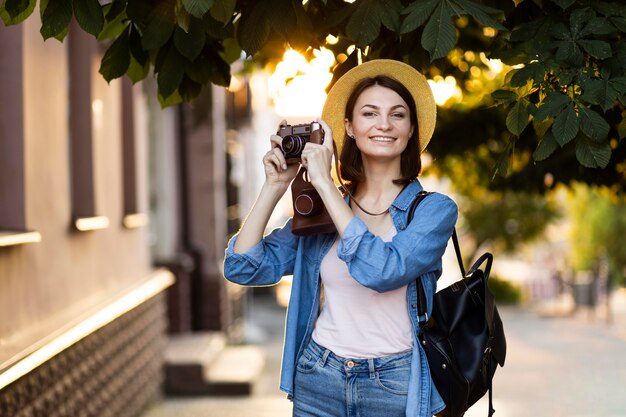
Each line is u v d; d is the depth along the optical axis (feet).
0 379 15.07
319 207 10.78
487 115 22.17
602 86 10.20
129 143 32.37
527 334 66.39
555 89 10.71
